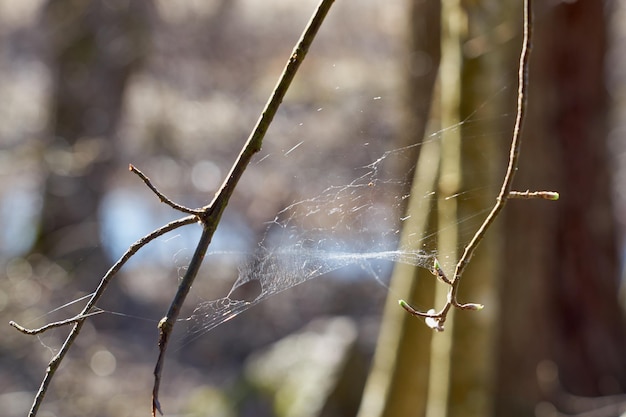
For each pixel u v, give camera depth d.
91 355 8.85
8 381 7.89
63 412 7.82
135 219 12.44
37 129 12.29
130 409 8.32
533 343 7.81
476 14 4.15
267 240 4.60
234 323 10.92
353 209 3.73
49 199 10.88
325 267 3.56
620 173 12.48
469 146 4.07
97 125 11.77
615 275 8.88
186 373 9.77
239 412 7.91
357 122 9.10
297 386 7.82
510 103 4.97
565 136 8.46
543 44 7.80
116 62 12.02
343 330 8.48
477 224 4.04
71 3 12.10
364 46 11.63
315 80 10.97
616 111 12.56
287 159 9.62
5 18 12.95
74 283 10.09
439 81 4.92
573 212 8.52
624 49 12.51
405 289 4.84
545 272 7.99
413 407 4.88
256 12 12.95
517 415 7.50
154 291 11.09
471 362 4.29
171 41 12.66
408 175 4.75
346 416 7.55
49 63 12.41
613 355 8.71
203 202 12.43
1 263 9.96
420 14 6.70
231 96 12.93
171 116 12.77
